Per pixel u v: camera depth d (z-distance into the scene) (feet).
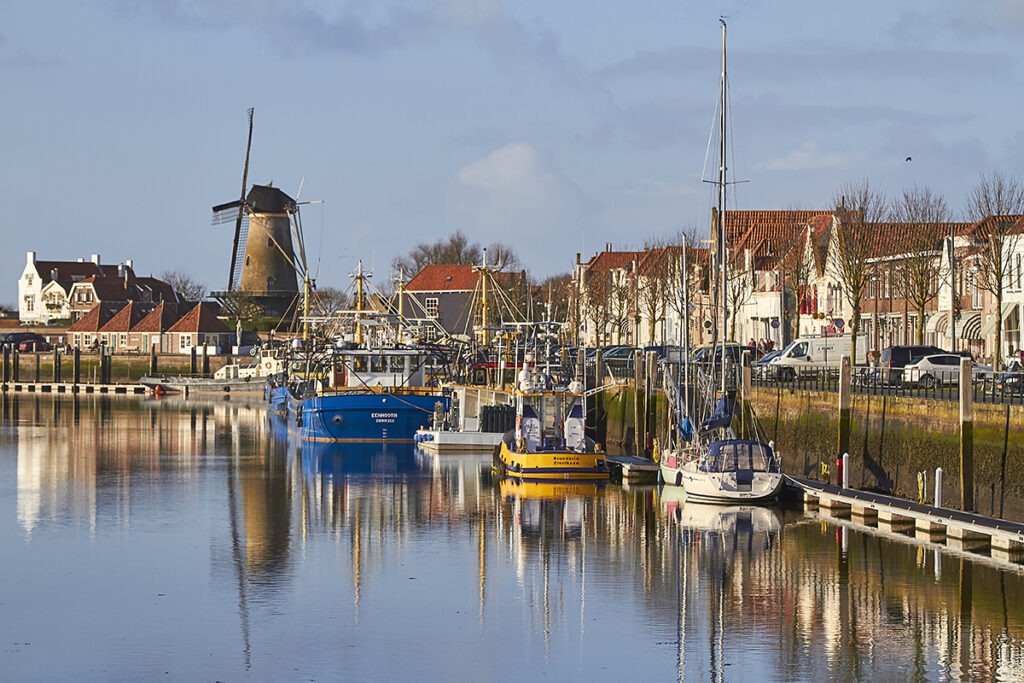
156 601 192.75
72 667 162.09
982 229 375.66
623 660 165.27
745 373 317.42
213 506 274.36
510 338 433.48
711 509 260.83
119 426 491.31
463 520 255.29
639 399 348.79
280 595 196.34
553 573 209.46
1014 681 155.02
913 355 327.06
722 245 303.48
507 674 159.63
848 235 394.32
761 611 184.85
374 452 368.68
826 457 277.85
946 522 218.59
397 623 181.37
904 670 159.22
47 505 275.80
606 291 601.21
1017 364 324.39
